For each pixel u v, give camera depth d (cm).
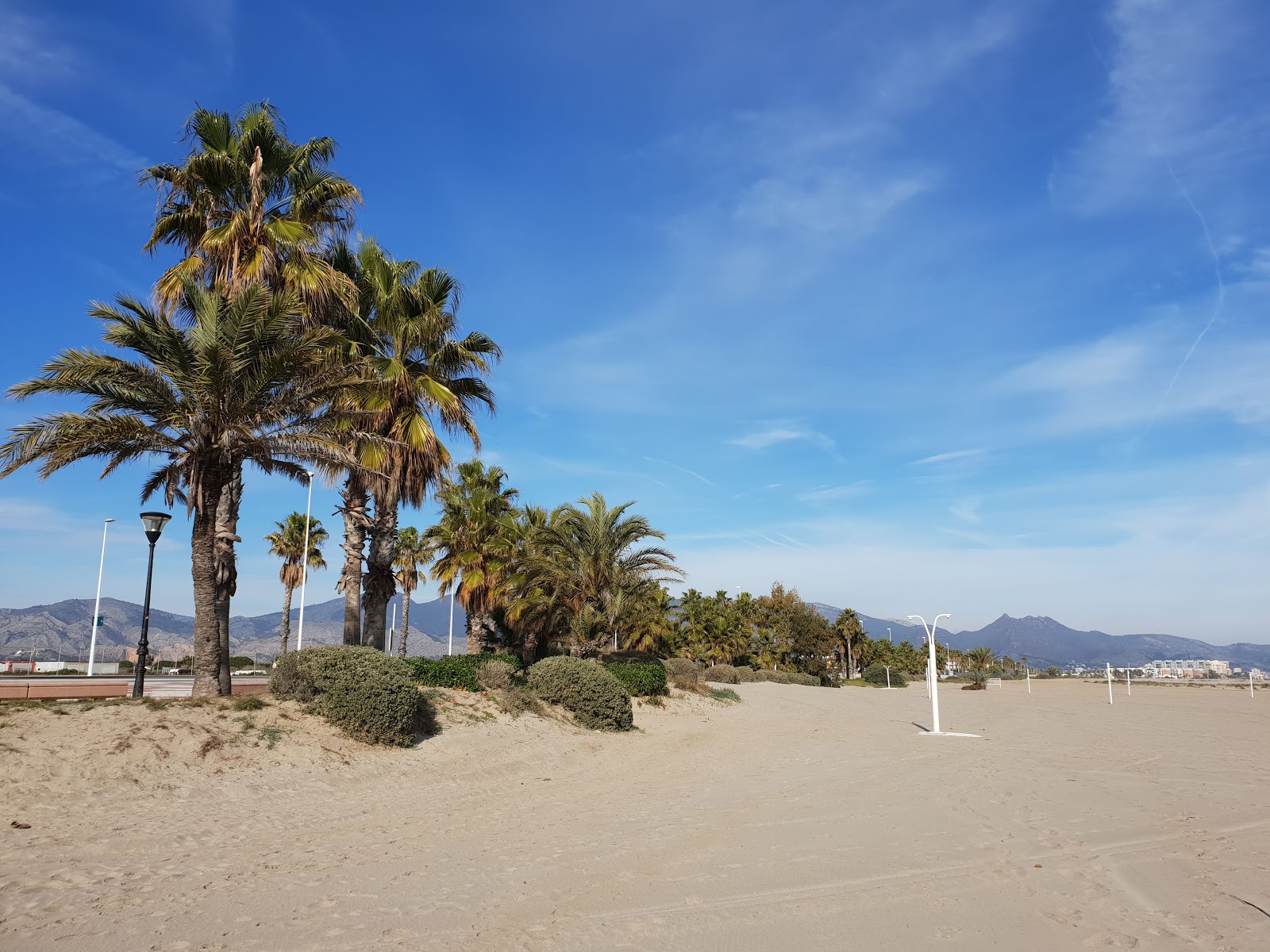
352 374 1673
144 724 1158
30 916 549
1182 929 573
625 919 581
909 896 649
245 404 1416
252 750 1189
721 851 805
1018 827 935
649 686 2905
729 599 8288
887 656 10494
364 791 1148
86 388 1355
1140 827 935
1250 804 1095
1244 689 7638
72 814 859
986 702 4728
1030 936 556
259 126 1820
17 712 1131
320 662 1451
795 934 554
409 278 2328
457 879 684
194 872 687
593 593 2870
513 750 1577
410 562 4362
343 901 610
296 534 4969
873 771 1494
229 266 1789
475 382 2394
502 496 3706
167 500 1598
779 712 3416
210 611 1451
